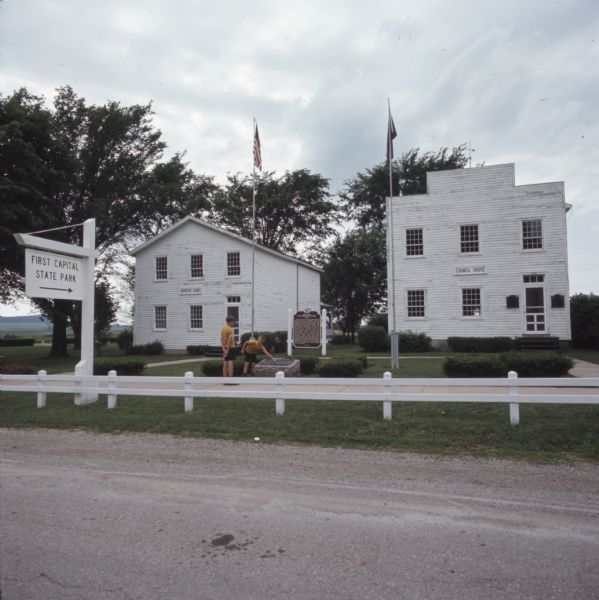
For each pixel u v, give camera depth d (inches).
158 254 1188.5
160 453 278.4
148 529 165.3
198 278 1148.5
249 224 1891.0
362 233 1598.2
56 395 472.1
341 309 1713.8
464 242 995.9
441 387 464.1
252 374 538.9
